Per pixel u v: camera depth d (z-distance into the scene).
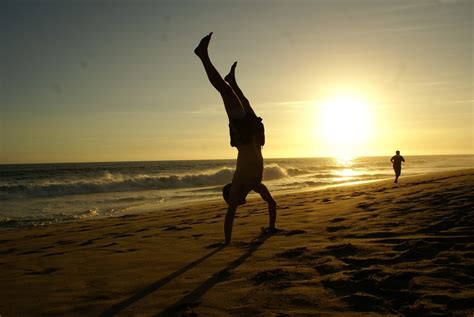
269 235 5.48
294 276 3.38
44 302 3.21
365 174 38.91
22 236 8.59
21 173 38.75
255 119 5.25
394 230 5.05
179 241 5.79
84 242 6.68
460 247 3.95
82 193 22.61
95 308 2.98
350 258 3.80
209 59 4.86
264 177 34.53
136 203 17.22
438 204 6.80
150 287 3.42
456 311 2.45
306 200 11.23
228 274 3.62
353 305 2.67
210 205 14.29
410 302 2.66
